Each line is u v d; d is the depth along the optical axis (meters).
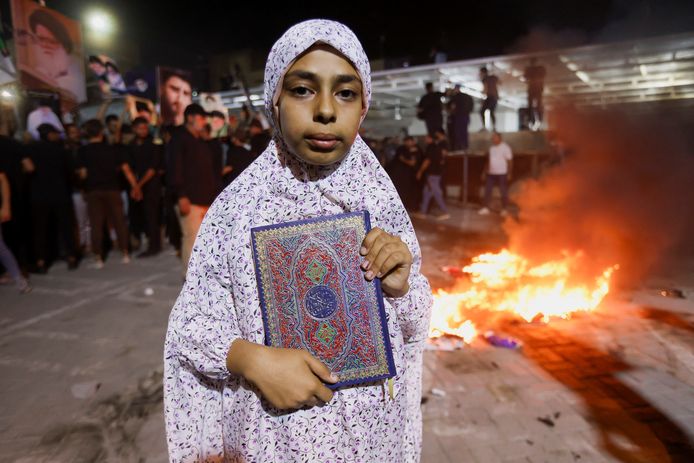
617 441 2.73
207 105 12.57
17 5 11.37
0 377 3.67
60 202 6.84
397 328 1.11
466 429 2.86
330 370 1.02
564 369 3.57
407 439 1.25
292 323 1.02
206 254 1.06
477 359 3.76
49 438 2.88
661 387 3.29
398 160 11.90
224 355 1.00
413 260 1.14
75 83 12.76
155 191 7.72
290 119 0.95
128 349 4.13
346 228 1.03
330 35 0.92
